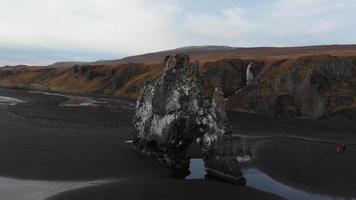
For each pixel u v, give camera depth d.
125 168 39.50
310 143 57.84
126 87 133.62
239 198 32.53
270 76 97.31
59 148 45.03
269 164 43.94
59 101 104.19
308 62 93.75
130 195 32.03
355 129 72.81
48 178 35.25
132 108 92.31
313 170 42.34
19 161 39.28
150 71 138.88
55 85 165.12
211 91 103.62
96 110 85.62
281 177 39.25
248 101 94.19
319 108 84.31
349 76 90.25
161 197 31.95
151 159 42.94
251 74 106.94
